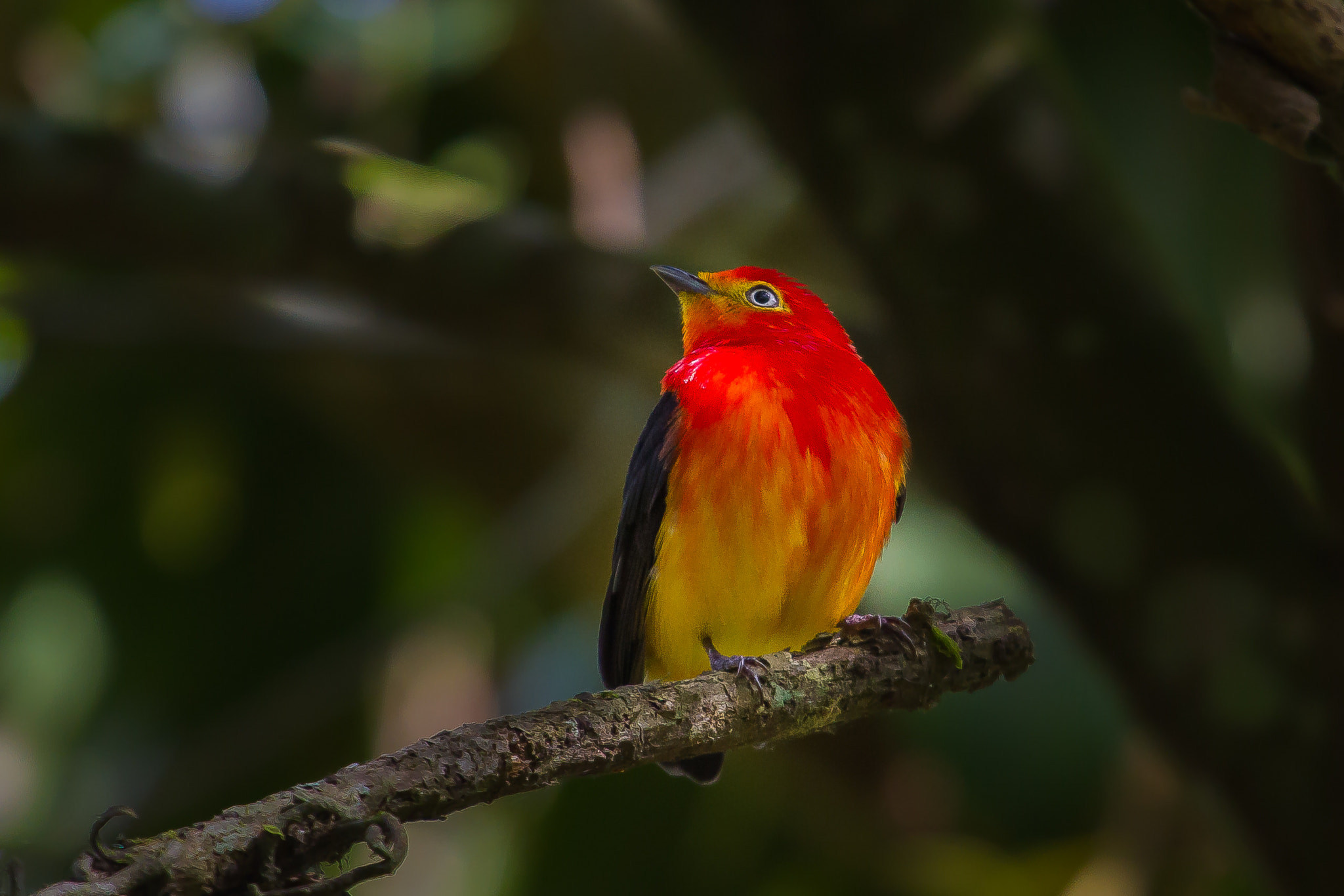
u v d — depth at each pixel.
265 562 15.42
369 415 15.09
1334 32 4.68
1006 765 12.02
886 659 5.91
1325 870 8.08
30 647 15.21
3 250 9.62
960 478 8.52
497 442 14.95
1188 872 11.87
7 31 14.81
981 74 7.98
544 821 13.32
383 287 10.00
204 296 12.68
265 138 14.14
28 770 14.59
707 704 5.32
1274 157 10.87
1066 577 8.35
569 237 10.07
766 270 8.64
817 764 12.70
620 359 10.16
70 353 14.66
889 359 9.86
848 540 7.52
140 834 13.73
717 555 7.42
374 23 14.36
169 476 15.41
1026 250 8.05
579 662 14.12
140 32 14.62
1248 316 11.27
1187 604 8.12
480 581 13.70
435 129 14.59
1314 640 8.00
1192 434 8.07
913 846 12.73
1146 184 11.12
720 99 12.96
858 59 7.94
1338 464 7.75
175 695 15.07
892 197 8.16
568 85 14.12
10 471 15.32
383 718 15.82
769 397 7.43
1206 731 8.16
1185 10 11.00
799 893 13.03
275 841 3.97
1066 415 8.12
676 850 13.20
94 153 9.39
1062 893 12.05
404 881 15.62
